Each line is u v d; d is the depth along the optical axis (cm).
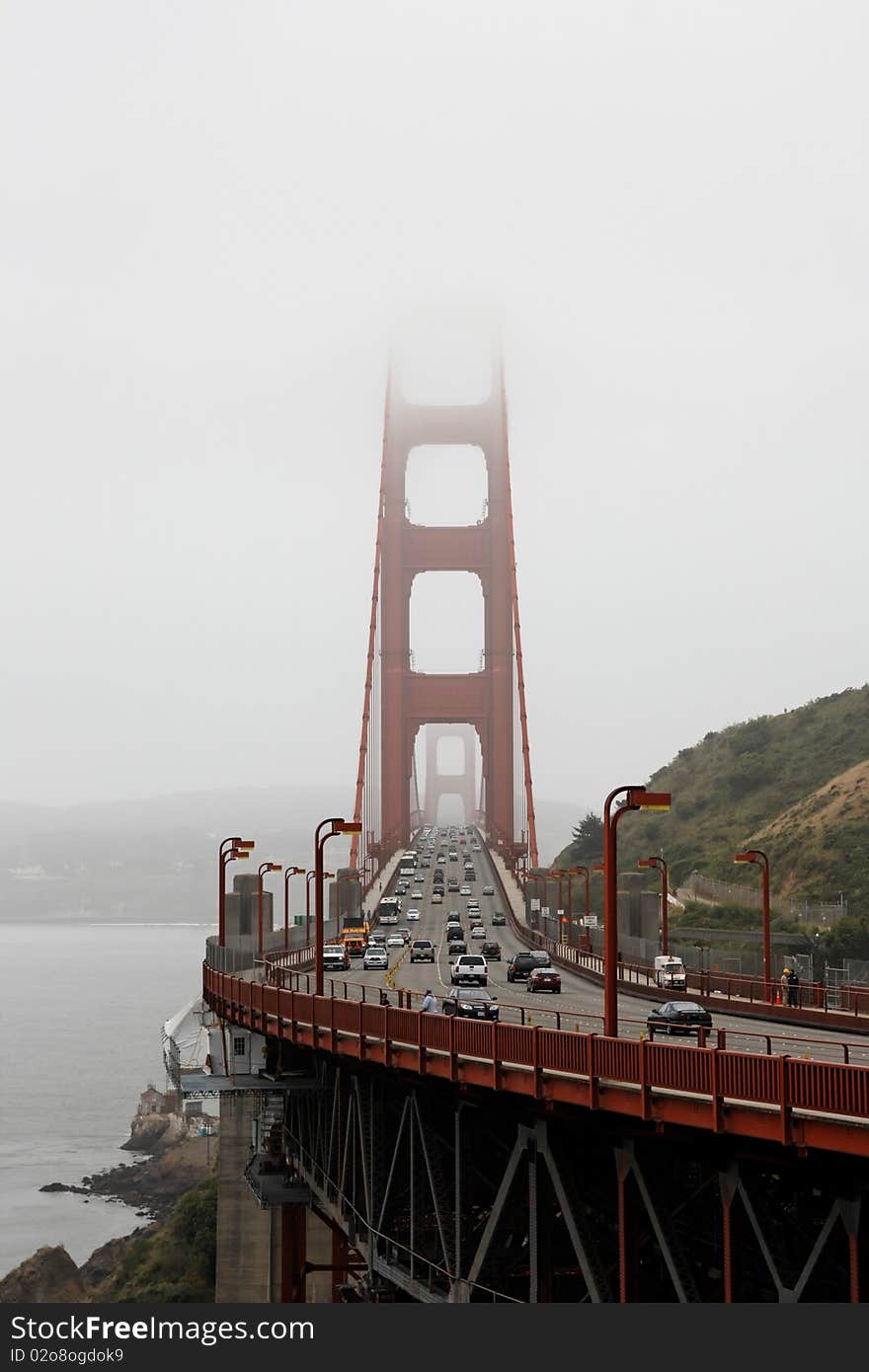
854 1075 2184
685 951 7531
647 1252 2923
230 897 8069
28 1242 12081
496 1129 3428
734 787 16925
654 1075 2614
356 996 5606
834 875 11356
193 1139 15412
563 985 7538
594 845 18475
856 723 17038
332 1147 4619
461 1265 3378
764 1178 2588
